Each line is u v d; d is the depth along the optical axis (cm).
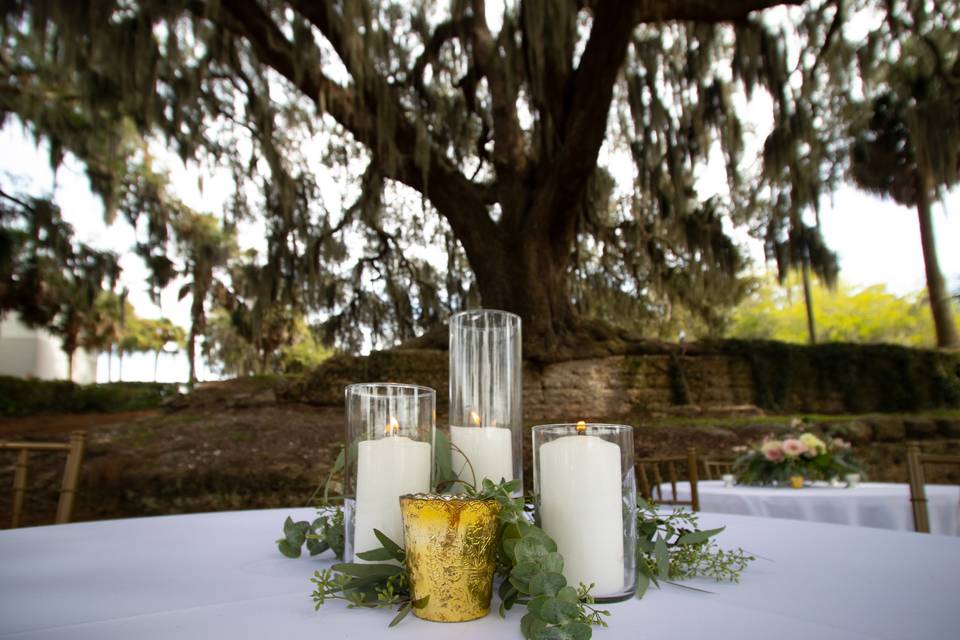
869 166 1359
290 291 1125
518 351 108
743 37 884
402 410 96
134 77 727
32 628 73
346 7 703
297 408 966
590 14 974
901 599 85
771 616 77
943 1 916
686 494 349
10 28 681
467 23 972
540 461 86
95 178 1196
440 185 936
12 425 1098
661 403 1006
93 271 1396
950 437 894
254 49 809
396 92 918
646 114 966
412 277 1293
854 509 290
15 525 176
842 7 869
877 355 1096
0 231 1282
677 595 88
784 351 1071
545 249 941
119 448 693
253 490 601
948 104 930
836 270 1096
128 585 94
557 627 65
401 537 91
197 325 1497
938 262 1482
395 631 72
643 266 1266
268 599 86
